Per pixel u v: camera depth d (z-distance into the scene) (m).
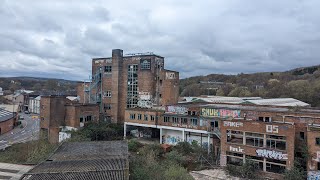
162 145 46.81
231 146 38.94
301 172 32.75
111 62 64.62
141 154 40.31
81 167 23.36
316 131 32.88
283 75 166.38
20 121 93.12
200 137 47.41
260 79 166.62
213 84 164.38
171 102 64.06
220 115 46.25
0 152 44.12
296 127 36.91
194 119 47.19
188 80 189.75
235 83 168.12
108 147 31.23
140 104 61.09
